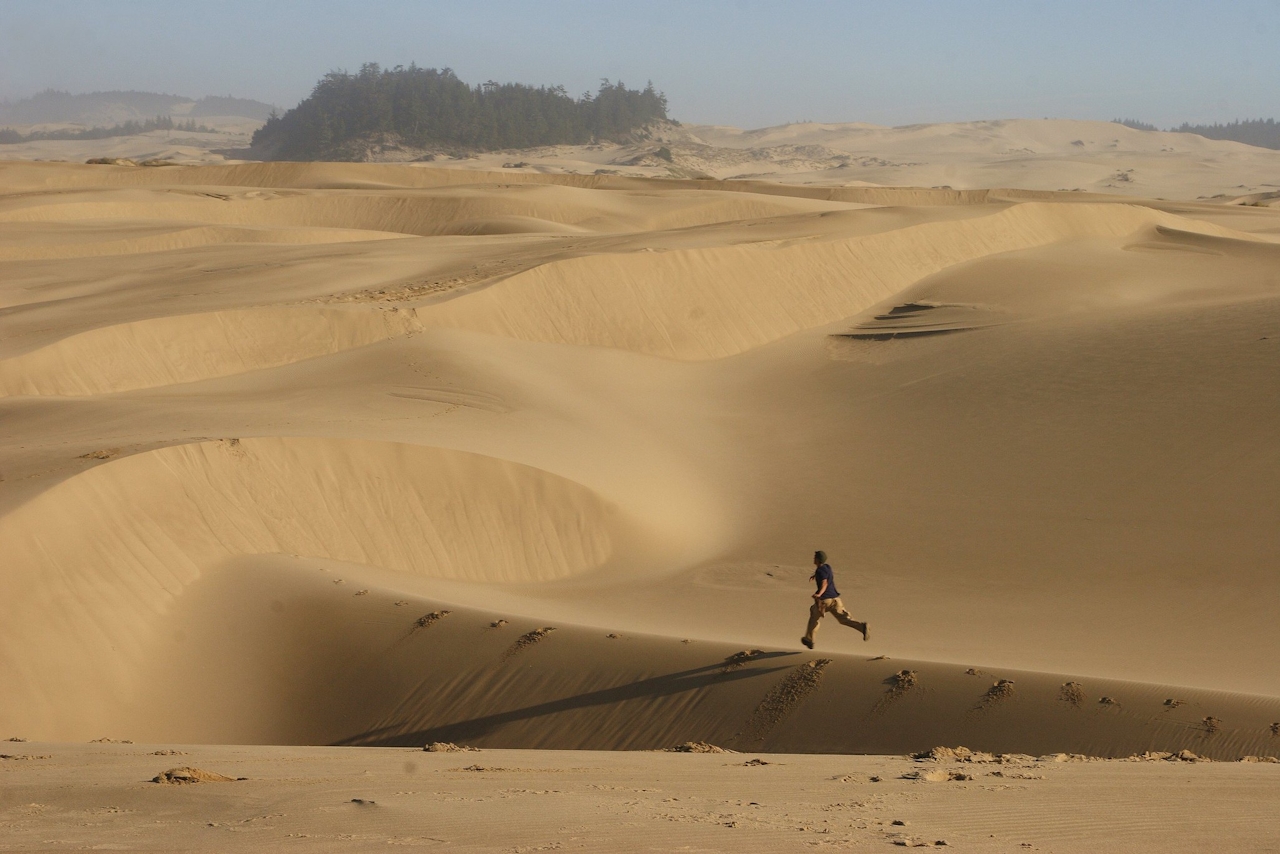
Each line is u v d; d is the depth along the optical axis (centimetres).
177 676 1758
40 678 1658
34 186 10256
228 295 4234
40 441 2442
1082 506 2517
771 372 3978
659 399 3588
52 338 3325
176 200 8388
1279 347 3216
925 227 5525
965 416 3219
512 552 2375
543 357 3684
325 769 965
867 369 3903
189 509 2080
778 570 2345
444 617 1831
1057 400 3191
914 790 824
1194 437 2761
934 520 2564
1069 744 1313
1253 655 1702
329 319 3606
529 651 1711
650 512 2642
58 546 1827
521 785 859
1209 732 1276
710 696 1523
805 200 9981
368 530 2267
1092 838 636
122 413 2716
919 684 1450
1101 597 2039
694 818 696
